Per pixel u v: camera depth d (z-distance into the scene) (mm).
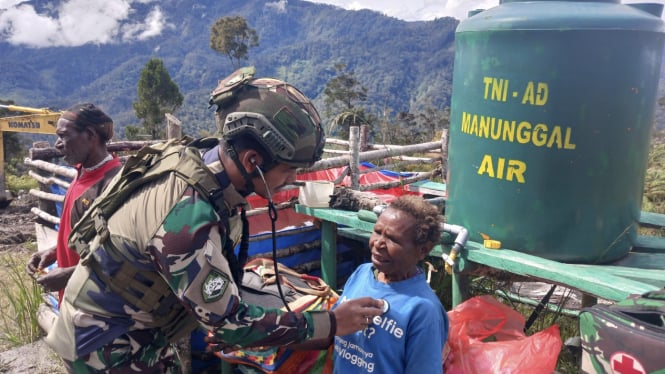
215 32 75562
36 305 4367
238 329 1553
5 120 12688
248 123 1527
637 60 2225
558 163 2279
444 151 5859
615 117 2240
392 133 28078
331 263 3576
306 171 3822
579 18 2162
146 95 52625
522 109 2293
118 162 2887
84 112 2732
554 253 2381
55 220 4488
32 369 3762
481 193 2490
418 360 1749
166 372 1932
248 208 1792
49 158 5004
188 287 1489
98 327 1710
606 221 2342
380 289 1891
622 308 1678
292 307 2414
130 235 1577
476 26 2404
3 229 9344
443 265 3871
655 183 6703
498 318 2309
